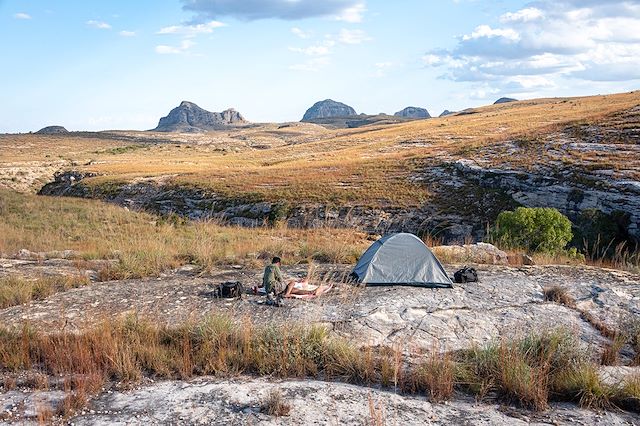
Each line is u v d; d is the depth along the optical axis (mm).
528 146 46500
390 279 11711
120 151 132500
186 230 27234
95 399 6242
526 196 34906
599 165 34344
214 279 12359
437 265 11836
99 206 36750
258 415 5781
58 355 7152
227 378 6957
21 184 76188
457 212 35594
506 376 6566
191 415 5793
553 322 9336
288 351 7340
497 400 6414
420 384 6695
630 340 8547
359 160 57719
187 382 6801
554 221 20219
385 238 12508
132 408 5977
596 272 13367
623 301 10586
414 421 5711
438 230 33719
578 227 28906
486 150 48625
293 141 150000
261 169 58219
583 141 44031
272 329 7996
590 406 6250
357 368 7078
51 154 130375
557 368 7000
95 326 8289
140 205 48312
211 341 7703
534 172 36375
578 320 9547
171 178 55938
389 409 6008
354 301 10281
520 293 11117
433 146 62250
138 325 8242
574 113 78875
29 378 6699
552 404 6375
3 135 189125
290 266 14320
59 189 65125
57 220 28328
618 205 28172
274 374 7102
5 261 14727
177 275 12883
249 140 197750
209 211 42812
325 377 7082
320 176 48781
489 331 8812
